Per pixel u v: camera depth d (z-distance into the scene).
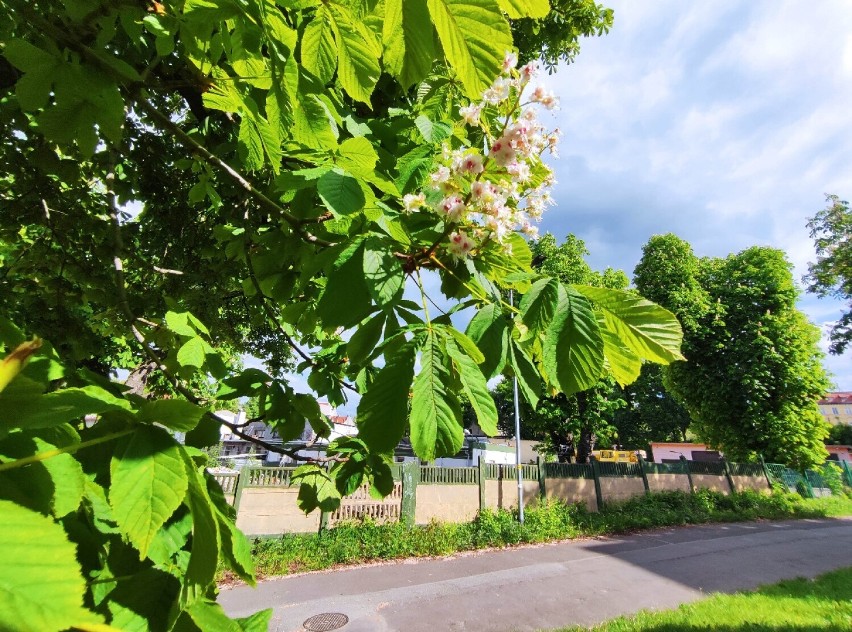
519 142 1.27
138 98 1.58
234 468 9.60
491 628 5.75
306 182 1.19
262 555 8.21
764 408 17.52
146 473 0.57
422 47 0.86
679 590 7.32
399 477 11.05
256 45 1.26
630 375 1.13
